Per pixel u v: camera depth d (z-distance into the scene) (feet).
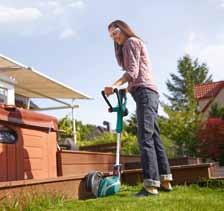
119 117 13.74
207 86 95.14
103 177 14.28
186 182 15.88
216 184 15.17
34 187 11.22
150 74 13.02
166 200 11.57
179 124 63.72
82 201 12.05
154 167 12.55
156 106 12.98
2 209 9.83
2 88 29.09
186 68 151.02
